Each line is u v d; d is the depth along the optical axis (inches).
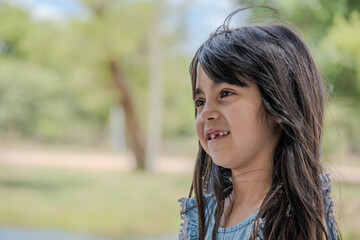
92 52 547.8
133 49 558.6
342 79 263.3
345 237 187.3
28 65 637.3
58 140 760.3
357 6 273.0
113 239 307.7
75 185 476.4
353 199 204.7
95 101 602.2
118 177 536.4
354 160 290.0
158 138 631.8
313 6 266.2
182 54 574.6
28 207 379.6
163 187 475.8
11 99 647.8
